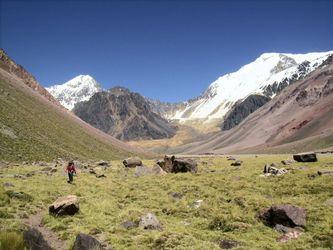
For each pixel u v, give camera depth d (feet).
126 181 154.40
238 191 120.78
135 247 70.59
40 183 135.74
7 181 132.36
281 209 86.38
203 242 74.28
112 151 589.73
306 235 79.20
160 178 160.66
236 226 85.97
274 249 72.02
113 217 92.99
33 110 492.54
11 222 80.33
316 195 109.81
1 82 513.45
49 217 87.35
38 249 55.42
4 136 299.79
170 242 72.69
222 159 290.35
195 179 150.71
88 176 166.61
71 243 69.51
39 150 322.55
